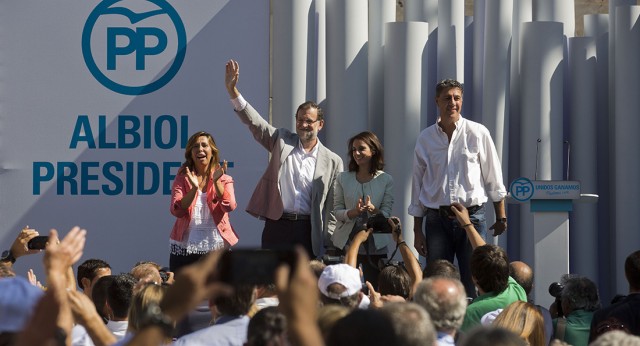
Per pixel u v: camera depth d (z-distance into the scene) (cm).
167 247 2047
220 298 938
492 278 1272
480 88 2178
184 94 2052
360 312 620
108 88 2047
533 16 2200
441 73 2153
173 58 2052
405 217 2078
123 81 2047
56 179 2039
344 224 1798
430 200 1795
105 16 2052
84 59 2048
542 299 1811
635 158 2133
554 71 2123
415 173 1819
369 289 1266
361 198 1759
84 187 2041
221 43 2058
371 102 2152
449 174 1784
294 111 2073
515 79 2178
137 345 545
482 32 2180
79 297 862
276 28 2089
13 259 1448
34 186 2039
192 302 547
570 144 2186
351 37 2083
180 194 1781
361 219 1780
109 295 1195
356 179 1825
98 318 862
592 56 2175
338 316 799
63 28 2050
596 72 2216
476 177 1791
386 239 1795
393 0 2161
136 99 2047
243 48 2058
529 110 2127
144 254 2044
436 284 943
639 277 1277
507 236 2167
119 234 2039
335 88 2088
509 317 1086
